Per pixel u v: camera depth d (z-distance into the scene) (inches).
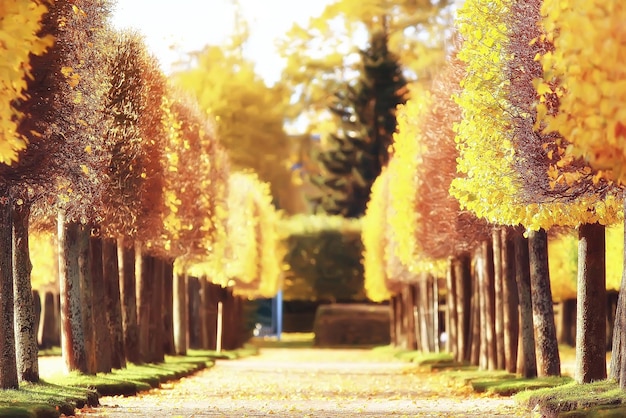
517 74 853.8
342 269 3777.1
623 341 791.7
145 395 1124.5
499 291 1320.1
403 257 1792.6
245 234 2598.4
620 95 506.9
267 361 2418.8
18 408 734.5
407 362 2322.8
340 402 1072.2
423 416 863.7
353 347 3516.2
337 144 4101.9
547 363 1099.3
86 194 940.6
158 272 1626.5
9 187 831.1
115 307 1305.4
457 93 1232.8
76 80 831.7
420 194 1550.2
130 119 1184.2
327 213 4104.3
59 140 848.3
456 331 1873.8
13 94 621.6
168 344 1851.6
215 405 1010.7
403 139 1665.8
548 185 830.5
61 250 1128.8
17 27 616.7
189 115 1657.2
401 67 3993.6
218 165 1914.4
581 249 940.6
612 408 697.6
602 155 540.7
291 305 4229.8
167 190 1387.8
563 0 559.2
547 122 814.5
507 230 1224.2
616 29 507.2
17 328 952.9
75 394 915.4
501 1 872.9
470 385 1238.9
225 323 2763.3
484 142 891.4
